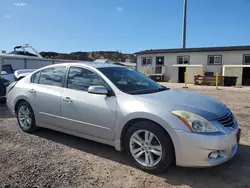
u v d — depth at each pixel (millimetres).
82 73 4016
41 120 4438
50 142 4207
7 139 4328
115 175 3055
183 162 2896
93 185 2801
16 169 3158
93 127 3652
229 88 18016
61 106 4043
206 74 24891
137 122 3215
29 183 2814
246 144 4188
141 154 3223
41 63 19156
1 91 8219
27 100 4594
